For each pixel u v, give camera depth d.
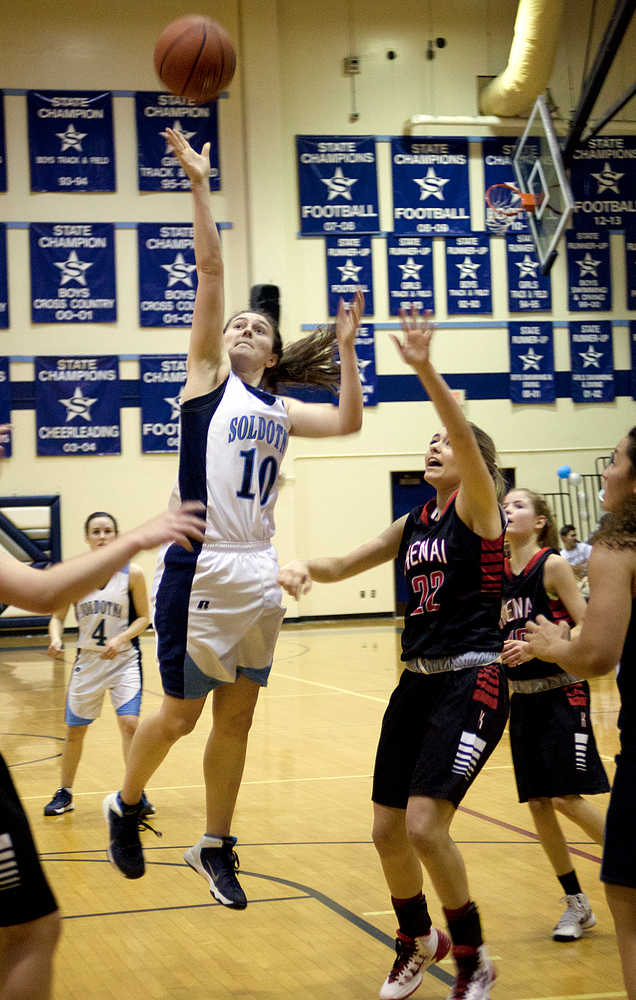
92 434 16.33
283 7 17.17
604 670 2.46
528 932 3.87
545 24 16.39
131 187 16.50
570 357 17.86
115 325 16.44
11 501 15.98
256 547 3.33
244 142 16.78
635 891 2.38
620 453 2.57
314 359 3.88
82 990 3.32
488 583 3.20
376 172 17.42
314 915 4.07
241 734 3.43
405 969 3.25
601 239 17.88
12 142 16.20
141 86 16.53
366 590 17.61
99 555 2.12
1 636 16.27
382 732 3.31
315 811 5.79
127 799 3.46
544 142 15.85
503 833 5.30
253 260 16.67
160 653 3.32
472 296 17.62
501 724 3.16
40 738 8.15
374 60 17.44
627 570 2.48
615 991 3.28
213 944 3.76
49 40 16.31
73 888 4.47
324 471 17.34
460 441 3.01
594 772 3.89
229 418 3.30
